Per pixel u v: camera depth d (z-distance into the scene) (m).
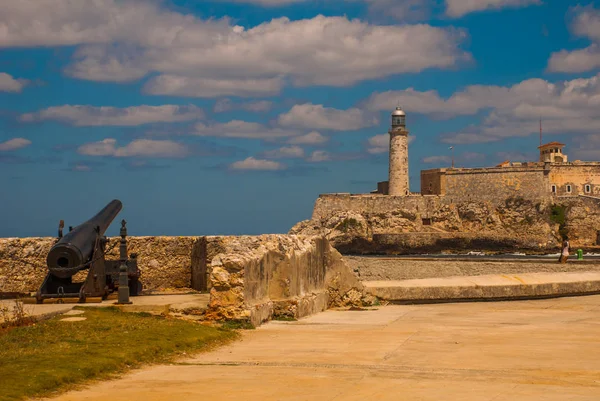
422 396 14.57
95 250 25.88
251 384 15.59
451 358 19.36
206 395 14.50
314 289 31.47
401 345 21.47
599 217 164.25
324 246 33.31
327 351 20.27
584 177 170.50
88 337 19.31
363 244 164.12
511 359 19.25
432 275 89.25
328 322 27.00
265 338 22.50
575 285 37.62
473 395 14.66
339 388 15.30
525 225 166.75
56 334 19.48
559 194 169.62
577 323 27.44
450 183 174.62
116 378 15.99
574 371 17.61
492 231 167.00
